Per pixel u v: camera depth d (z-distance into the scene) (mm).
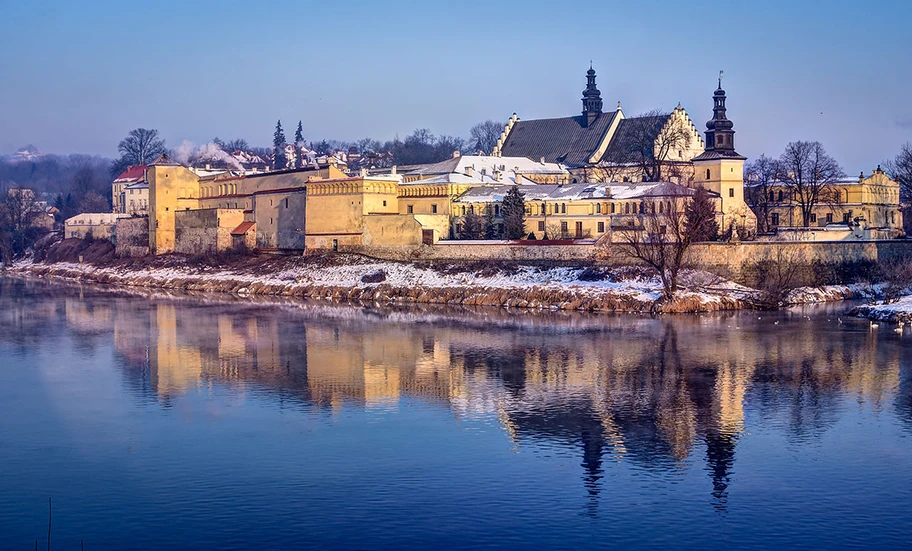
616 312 150000
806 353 113000
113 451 78938
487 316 148875
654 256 158000
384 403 93125
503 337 127500
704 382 99750
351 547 60969
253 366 110938
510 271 173250
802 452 77500
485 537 62281
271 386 100812
